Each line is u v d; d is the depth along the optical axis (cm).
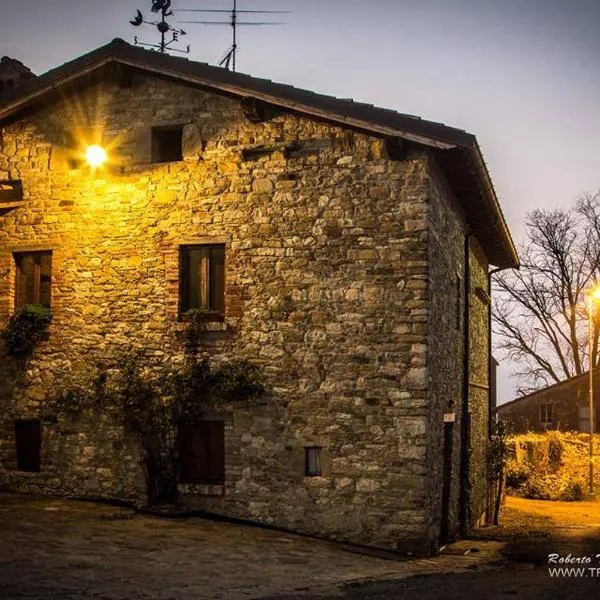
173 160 1476
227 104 1427
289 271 1363
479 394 1939
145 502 1397
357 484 1293
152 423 1405
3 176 1541
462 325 1681
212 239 1405
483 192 1516
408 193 1320
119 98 1489
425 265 1302
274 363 1355
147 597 873
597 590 995
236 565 1070
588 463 3159
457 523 1588
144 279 1444
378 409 1298
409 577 1075
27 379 1500
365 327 1319
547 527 1942
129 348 1438
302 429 1330
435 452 1366
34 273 1535
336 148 1362
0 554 1029
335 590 965
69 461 1465
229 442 1368
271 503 1334
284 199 1377
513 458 3009
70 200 1501
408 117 1284
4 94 1508
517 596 939
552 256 4047
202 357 1394
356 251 1335
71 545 1111
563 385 3988
